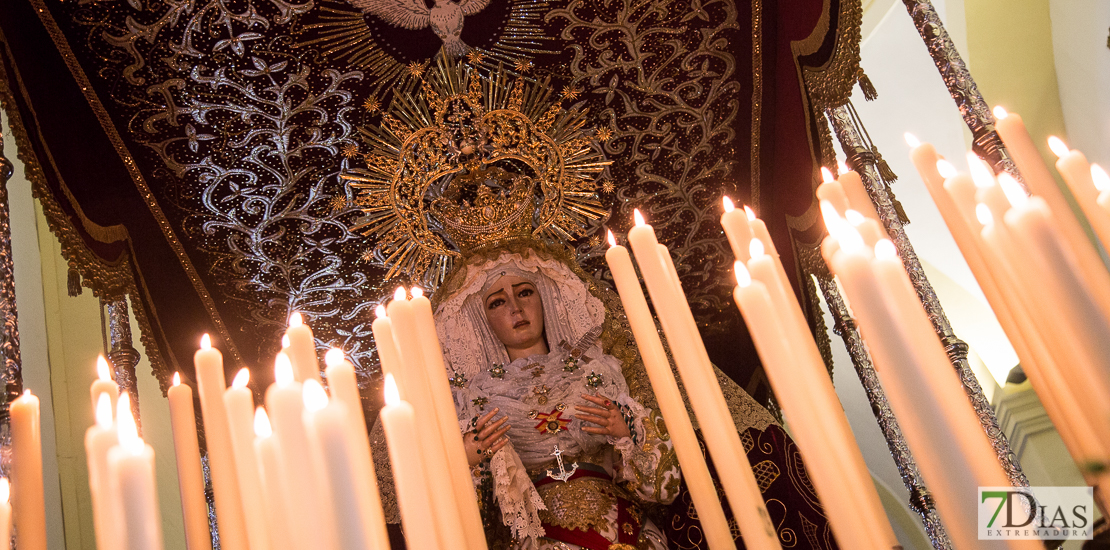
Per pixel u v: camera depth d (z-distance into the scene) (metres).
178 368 4.54
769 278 1.56
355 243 4.67
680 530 4.14
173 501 5.62
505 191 4.61
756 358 5.38
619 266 1.81
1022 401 6.17
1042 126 6.02
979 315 6.64
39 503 1.89
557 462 3.83
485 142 4.50
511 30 4.29
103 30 3.78
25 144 3.42
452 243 4.68
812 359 1.46
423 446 1.57
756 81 4.52
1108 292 1.37
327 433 1.29
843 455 1.37
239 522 1.88
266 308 4.80
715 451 1.54
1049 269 1.40
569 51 4.38
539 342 4.46
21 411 1.96
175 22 3.84
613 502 3.73
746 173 4.83
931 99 6.65
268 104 4.18
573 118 4.57
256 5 3.91
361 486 1.27
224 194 4.39
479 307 4.50
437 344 1.91
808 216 4.48
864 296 1.34
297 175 4.43
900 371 1.28
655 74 4.49
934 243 6.88
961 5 6.25
